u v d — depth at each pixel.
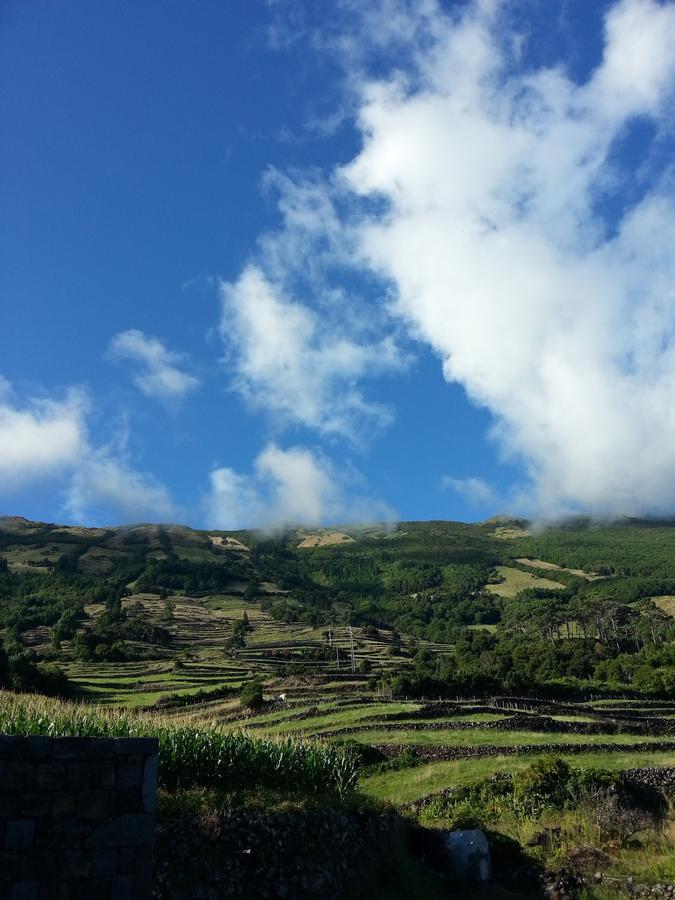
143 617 157.38
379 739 44.97
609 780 27.77
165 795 16.72
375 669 96.69
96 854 11.88
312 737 46.38
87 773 12.21
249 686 67.12
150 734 19.05
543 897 19.16
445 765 37.94
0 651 69.94
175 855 14.87
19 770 11.72
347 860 18.22
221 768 19.39
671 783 31.08
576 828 23.81
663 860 20.45
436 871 20.86
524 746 40.88
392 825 21.12
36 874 11.39
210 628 155.12
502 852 21.56
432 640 162.50
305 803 18.72
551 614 137.00
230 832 16.12
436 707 53.41
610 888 18.73
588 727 48.50
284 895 15.80
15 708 18.98
